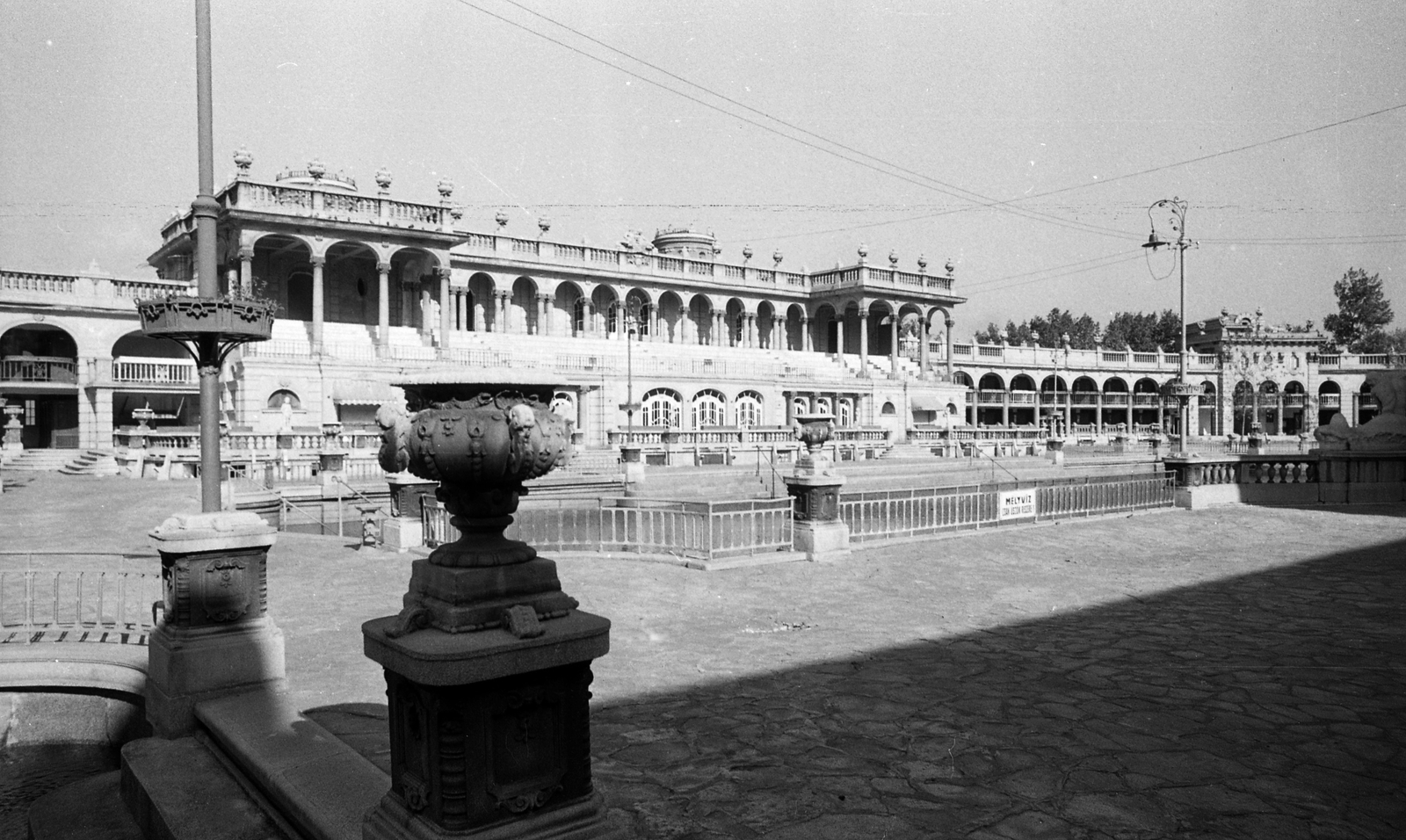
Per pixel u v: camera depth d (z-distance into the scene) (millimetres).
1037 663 7680
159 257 49812
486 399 3680
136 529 17922
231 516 6746
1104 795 4883
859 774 5230
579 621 3508
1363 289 95375
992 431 58750
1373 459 20953
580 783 3506
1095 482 21109
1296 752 5508
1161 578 11836
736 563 12828
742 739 5867
